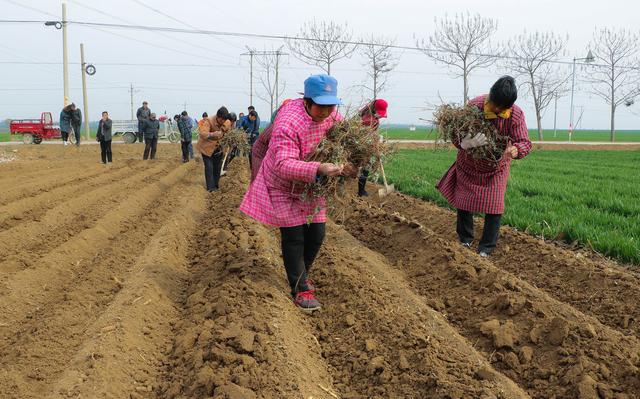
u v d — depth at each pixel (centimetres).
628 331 521
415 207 1107
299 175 464
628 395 391
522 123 658
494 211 695
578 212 971
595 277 623
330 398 397
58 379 401
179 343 460
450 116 671
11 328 510
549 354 453
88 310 538
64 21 3447
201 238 866
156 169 1989
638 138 8425
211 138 1302
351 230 908
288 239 525
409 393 397
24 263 678
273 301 523
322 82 464
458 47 4194
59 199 1167
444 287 622
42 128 3409
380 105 674
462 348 463
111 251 745
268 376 395
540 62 5262
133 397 390
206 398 370
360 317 511
